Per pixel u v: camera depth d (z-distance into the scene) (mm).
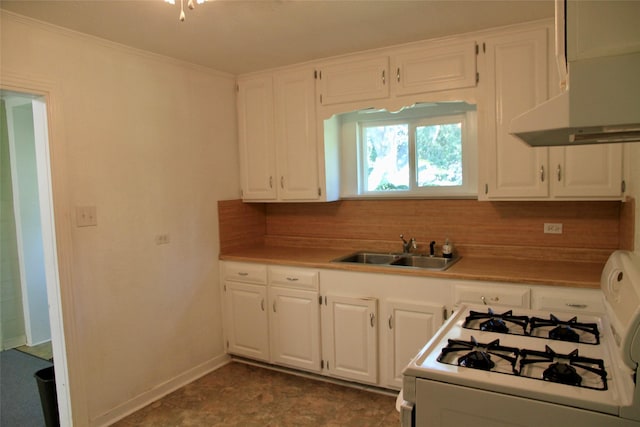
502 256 2998
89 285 2586
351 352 2930
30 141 4055
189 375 3236
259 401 2891
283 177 3457
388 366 2811
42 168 2438
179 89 3160
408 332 2715
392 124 3416
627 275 1320
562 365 1263
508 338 1569
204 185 3371
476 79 2707
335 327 2979
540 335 1608
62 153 2439
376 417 2645
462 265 2785
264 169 3543
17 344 4117
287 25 2494
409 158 3357
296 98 3332
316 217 3740
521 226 2934
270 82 3441
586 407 1098
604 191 2428
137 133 2867
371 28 2580
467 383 1242
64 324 2445
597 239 2719
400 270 2713
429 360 1383
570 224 2787
